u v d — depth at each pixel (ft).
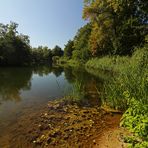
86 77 80.12
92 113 29.48
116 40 124.57
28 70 140.67
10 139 22.12
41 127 24.68
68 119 27.09
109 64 112.68
